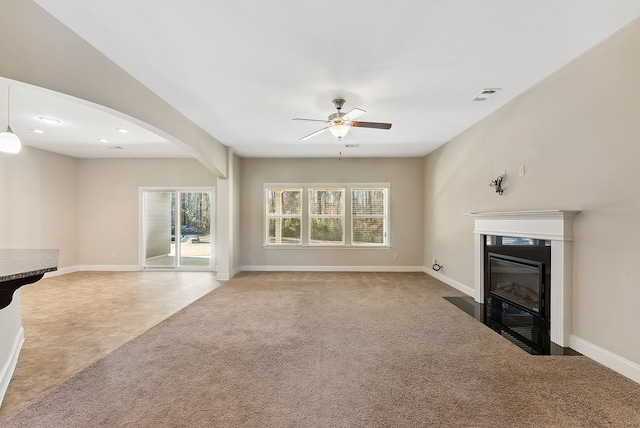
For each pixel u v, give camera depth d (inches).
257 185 284.8
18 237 234.7
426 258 273.3
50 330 135.8
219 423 73.2
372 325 140.3
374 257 282.2
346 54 105.2
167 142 228.1
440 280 239.9
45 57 85.4
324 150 255.1
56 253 96.6
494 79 125.0
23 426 72.2
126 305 174.6
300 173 284.5
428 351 112.7
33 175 245.6
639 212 89.3
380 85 129.6
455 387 88.5
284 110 158.9
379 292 202.5
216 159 222.1
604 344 100.7
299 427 71.9
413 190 281.3
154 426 72.2
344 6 81.2
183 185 287.1
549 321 126.3
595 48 102.3
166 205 290.5
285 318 150.2
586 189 106.8
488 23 88.9
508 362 103.6
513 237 147.0
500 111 157.3
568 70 113.8
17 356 107.5
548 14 85.0
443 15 85.2
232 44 99.0
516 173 144.9
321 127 188.4
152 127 138.2
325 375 95.7
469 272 195.8
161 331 133.3
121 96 114.8
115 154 271.0
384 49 102.2
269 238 287.9
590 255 105.5
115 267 286.0
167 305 174.4
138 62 110.3
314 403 81.2
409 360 105.6
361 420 74.3
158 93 137.2
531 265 135.3
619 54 94.3
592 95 103.9
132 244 287.1
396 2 80.0
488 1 79.8
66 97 95.5
